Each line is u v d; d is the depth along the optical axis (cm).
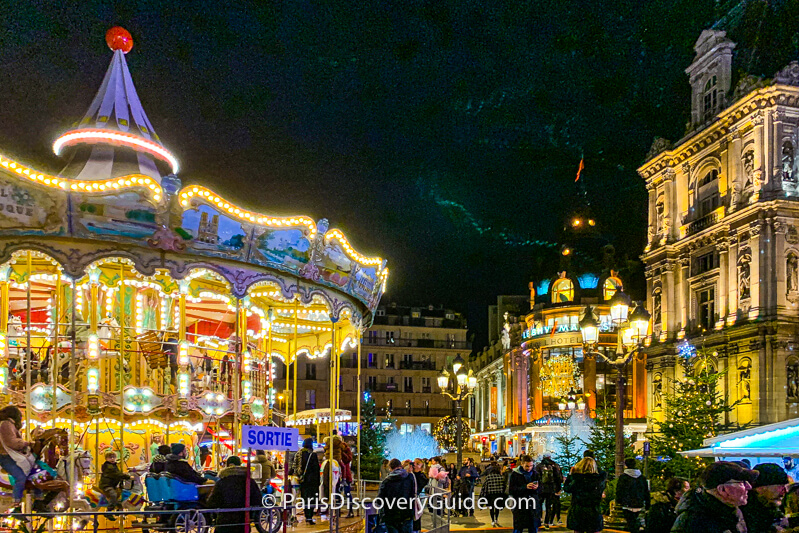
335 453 1716
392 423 6631
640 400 5769
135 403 1492
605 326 5897
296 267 1506
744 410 3762
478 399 8594
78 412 1440
